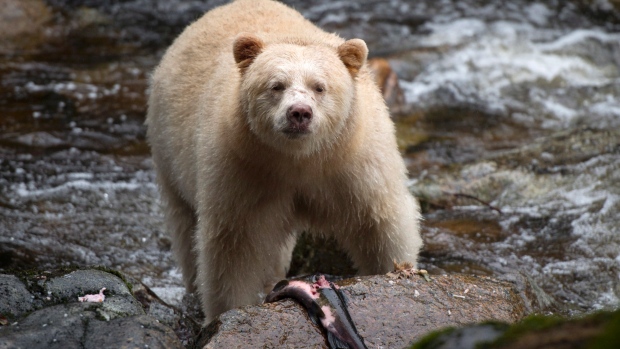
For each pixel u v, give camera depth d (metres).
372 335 7.81
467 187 14.04
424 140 16.61
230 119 9.10
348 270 11.98
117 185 14.85
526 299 9.23
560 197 13.73
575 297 11.08
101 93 18.94
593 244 12.37
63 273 8.62
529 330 5.18
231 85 9.54
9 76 19.58
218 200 9.30
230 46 10.55
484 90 19.27
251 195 9.22
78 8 23.67
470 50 21.28
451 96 18.81
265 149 8.88
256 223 9.46
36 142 16.31
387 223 9.59
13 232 12.95
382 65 18.00
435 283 8.51
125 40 22.59
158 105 11.60
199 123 10.05
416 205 10.37
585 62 20.86
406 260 9.83
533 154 14.88
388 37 22.61
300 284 8.13
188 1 25.52
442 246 12.45
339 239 10.17
